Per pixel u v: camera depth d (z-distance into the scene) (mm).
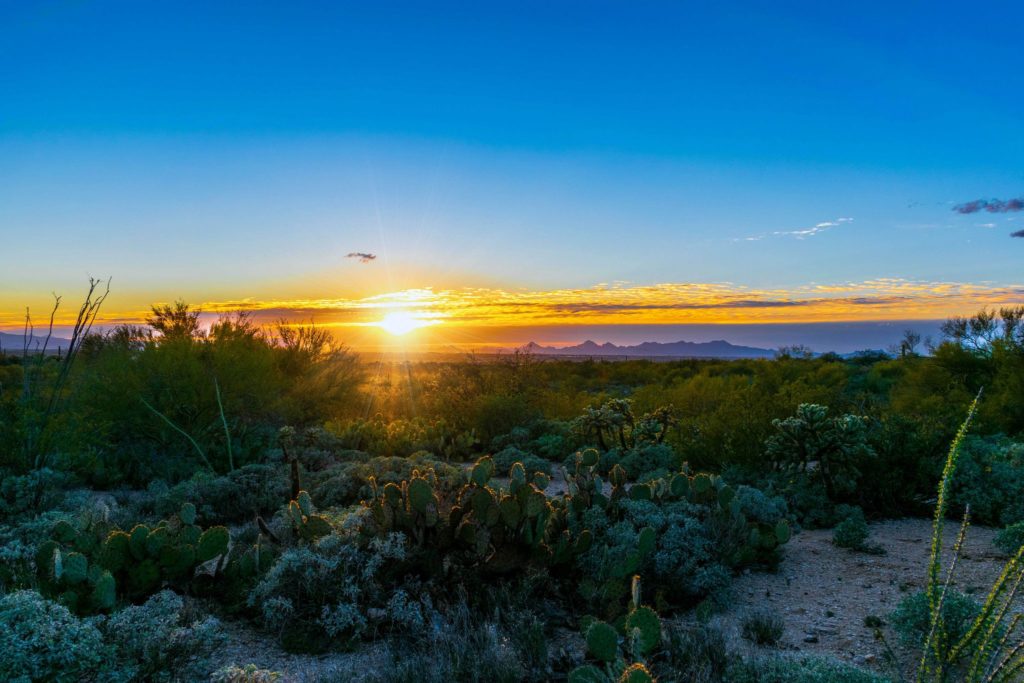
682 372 35719
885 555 6641
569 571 5398
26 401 8602
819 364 27375
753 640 4539
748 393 10797
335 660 4352
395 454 12805
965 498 7934
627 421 12398
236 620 4984
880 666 4133
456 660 3969
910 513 8328
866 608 5227
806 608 5258
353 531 5312
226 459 11062
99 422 10383
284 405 13766
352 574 4902
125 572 4984
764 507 6930
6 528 5633
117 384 11109
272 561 5555
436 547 5133
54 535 5324
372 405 16406
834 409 11281
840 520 7879
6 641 2982
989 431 11594
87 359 13977
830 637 4648
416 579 4973
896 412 10594
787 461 8836
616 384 34625
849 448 8164
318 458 11016
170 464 10453
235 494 8219
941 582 5656
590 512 6016
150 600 4016
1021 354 16125
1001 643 2838
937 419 9477
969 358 16656
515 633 4270
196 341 12805
